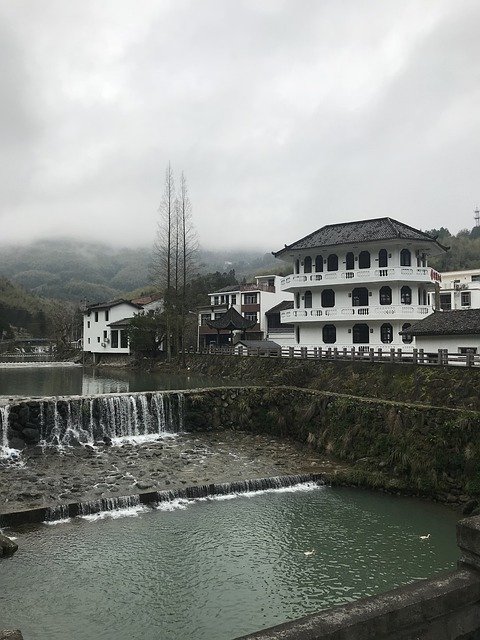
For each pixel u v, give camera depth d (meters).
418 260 49.59
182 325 64.62
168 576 15.67
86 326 81.81
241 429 34.50
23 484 22.38
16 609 13.65
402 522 20.38
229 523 19.94
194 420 34.00
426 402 28.94
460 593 5.89
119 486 22.50
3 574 15.45
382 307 46.22
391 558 17.22
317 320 49.88
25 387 45.06
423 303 50.34
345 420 29.12
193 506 21.62
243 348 54.72
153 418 33.06
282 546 18.02
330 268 50.34
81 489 21.95
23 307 171.25
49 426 29.62
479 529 6.13
